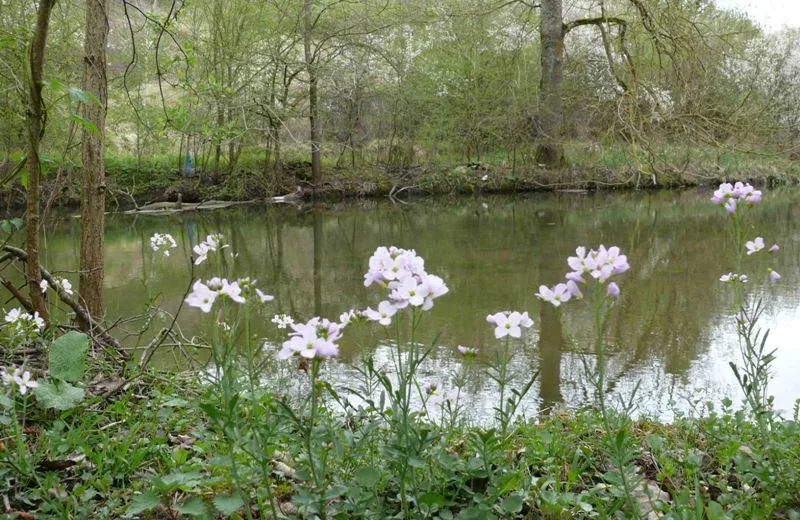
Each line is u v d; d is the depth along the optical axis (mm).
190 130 10766
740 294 2836
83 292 5414
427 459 2326
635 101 12531
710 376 5590
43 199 15383
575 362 6062
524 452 2930
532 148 21984
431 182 21750
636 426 3697
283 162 21781
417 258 2111
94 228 5410
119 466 2682
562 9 21641
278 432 2262
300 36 19391
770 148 13172
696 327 7023
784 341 6426
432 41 22234
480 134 22281
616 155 20344
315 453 2420
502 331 2371
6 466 2539
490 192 21891
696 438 3391
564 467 2832
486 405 4980
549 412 4789
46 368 3576
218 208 19359
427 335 6863
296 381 5121
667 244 12133
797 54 21234
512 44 21984
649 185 21641
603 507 2357
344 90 20922
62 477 2629
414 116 22328
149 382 3830
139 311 7754
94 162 5344
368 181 21656
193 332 6547
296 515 2225
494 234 13836
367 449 2627
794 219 14703
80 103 5262
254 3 18250
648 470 2916
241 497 2066
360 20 19453
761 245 2836
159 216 17766
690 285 8875
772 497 2441
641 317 7465
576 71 20625
